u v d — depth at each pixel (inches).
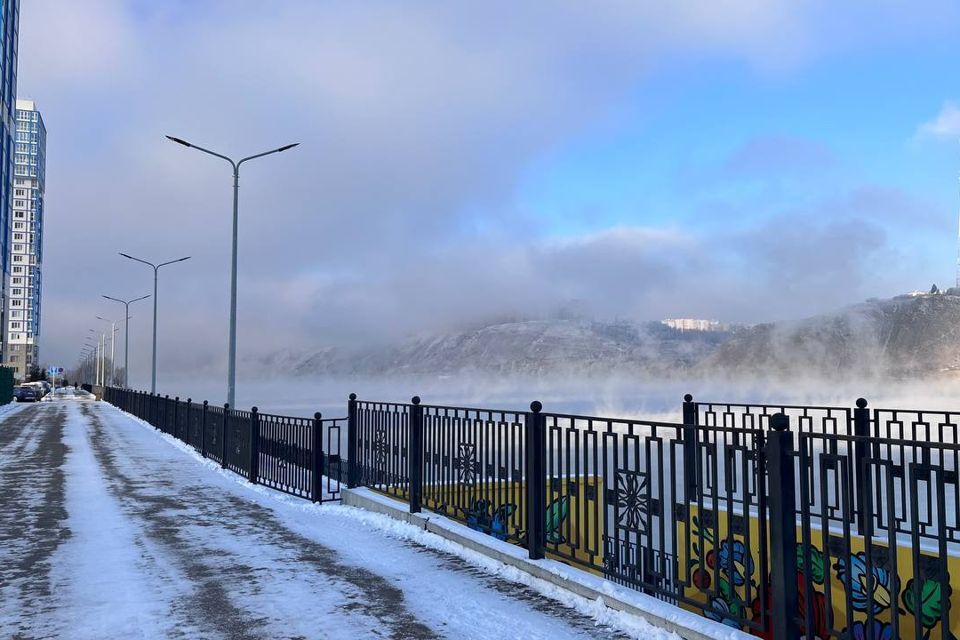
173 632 196.9
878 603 266.7
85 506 412.5
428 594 231.8
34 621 205.9
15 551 295.7
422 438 340.8
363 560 277.9
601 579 222.8
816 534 286.5
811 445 293.4
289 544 307.3
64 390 5196.9
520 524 265.7
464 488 304.5
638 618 198.8
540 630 197.5
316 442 433.4
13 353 6673.2
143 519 370.0
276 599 226.8
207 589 238.1
